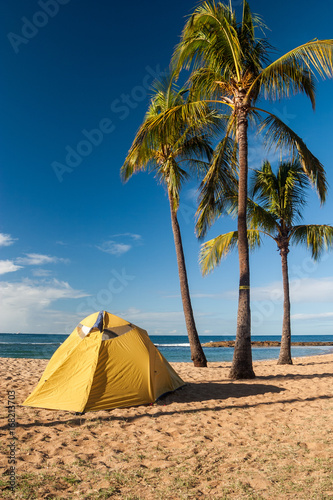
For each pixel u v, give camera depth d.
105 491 3.28
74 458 4.06
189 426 5.47
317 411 6.40
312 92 10.65
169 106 14.16
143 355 7.15
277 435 5.06
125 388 6.65
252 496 3.18
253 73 10.92
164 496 3.20
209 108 12.31
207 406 6.76
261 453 4.30
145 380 6.90
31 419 5.62
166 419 5.82
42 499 3.11
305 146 10.85
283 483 3.44
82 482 3.48
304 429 5.32
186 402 7.06
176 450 4.42
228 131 11.52
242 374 10.25
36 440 4.67
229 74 10.99
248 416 6.10
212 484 3.47
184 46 10.48
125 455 4.22
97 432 5.13
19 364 14.07
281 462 4.00
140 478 3.59
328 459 4.04
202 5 10.34
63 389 6.54
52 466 3.83
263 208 15.66
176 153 14.12
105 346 6.96
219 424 5.64
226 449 4.47
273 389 8.48
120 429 5.26
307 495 3.16
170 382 7.83
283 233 16.00
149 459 4.12
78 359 6.88
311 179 10.92
